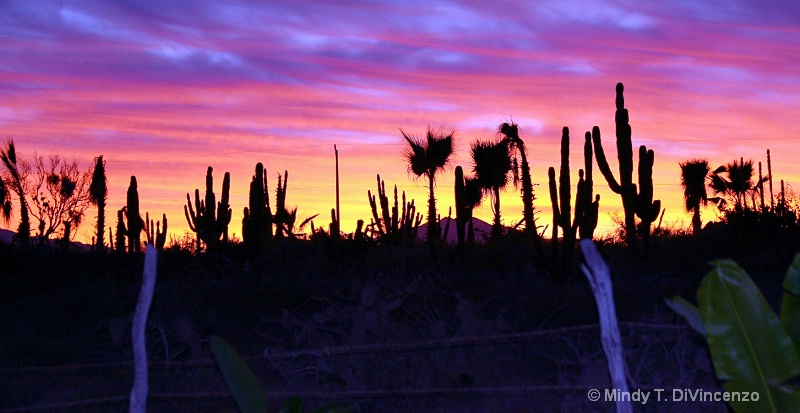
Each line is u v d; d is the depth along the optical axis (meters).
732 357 4.20
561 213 17.47
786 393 4.11
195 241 27.16
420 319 8.99
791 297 4.51
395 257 17.66
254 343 9.83
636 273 13.86
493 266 21.12
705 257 21.61
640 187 18.12
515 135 32.12
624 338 7.02
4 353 9.51
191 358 7.91
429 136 26.14
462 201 21.12
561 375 6.72
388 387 6.96
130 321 8.66
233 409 6.82
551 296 11.42
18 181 34.31
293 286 13.41
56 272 23.14
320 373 7.41
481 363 7.07
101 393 7.11
